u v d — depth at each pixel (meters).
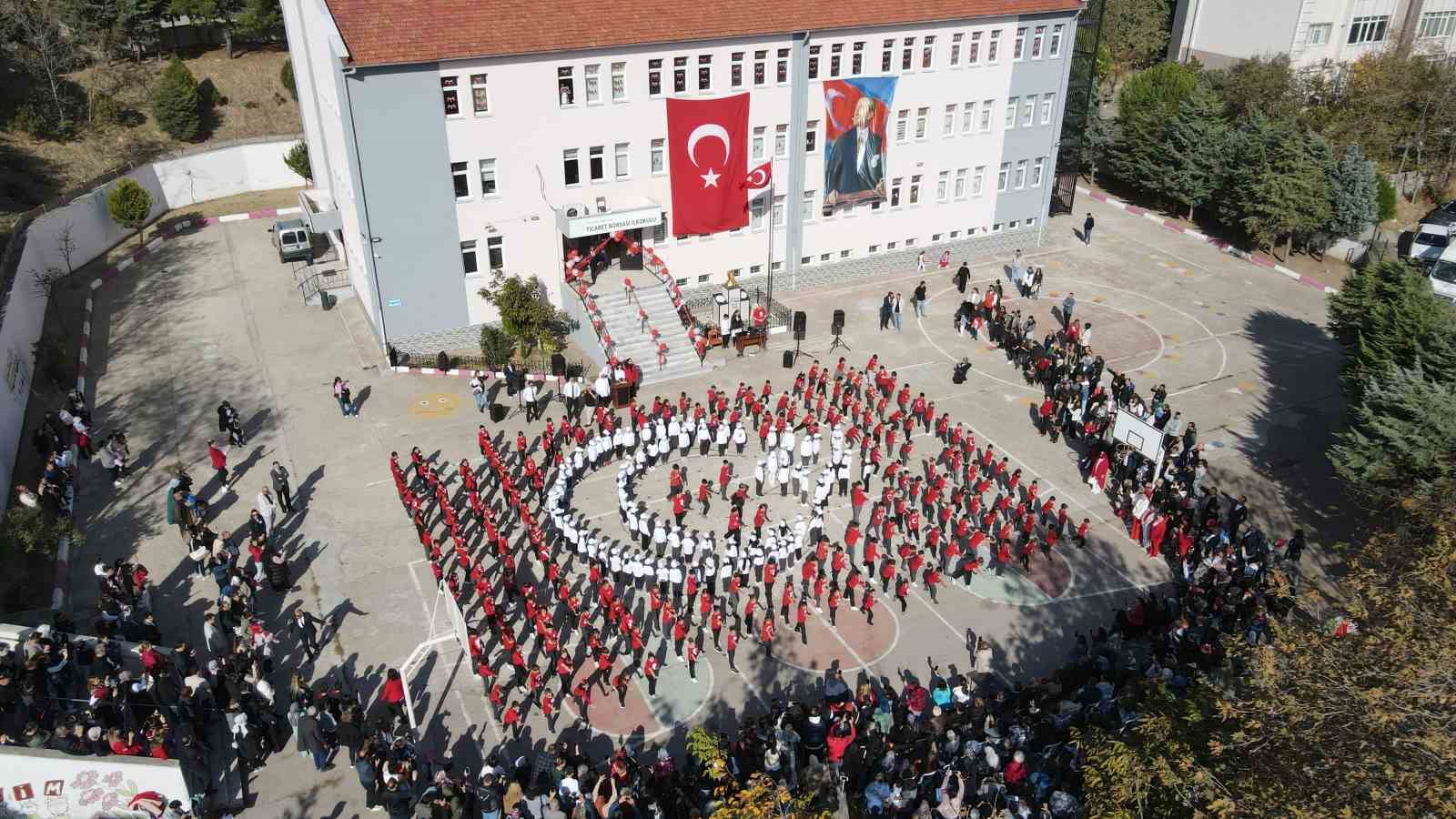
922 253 57.25
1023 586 32.44
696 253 50.53
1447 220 58.16
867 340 48.88
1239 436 41.34
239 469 37.59
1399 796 15.98
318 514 35.03
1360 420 34.00
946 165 55.47
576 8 43.97
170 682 25.31
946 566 32.94
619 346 45.00
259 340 47.81
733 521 32.34
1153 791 18.48
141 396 42.62
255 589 30.86
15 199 58.72
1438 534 20.92
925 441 40.19
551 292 47.69
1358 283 40.28
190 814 22.17
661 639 29.80
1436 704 17.14
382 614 30.42
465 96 42.00
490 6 42.53
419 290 44.72
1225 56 83.75
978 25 52.31
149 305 51.72
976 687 27.92
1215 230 65.62
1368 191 58.88
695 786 23.11
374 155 41.25
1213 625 27.97
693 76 46.47
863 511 35.78
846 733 24.17
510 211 44.94
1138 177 70.12
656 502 36.03
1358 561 23.36
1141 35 93.62
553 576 30.36
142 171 64.12
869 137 51.72
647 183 47.47
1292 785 17.05
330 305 51.53
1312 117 69.69
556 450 38.66
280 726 26.02
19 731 23.89
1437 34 83.19
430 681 28.00
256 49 82.31
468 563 30.00
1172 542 34.16
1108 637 28.55
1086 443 40.28
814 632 30.22
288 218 59.97
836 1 49.06
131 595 28.47
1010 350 47.59
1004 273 57.41
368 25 40.38
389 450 38.94
